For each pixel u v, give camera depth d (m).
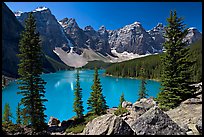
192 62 28.20
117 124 12.29
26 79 31.55
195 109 19.64
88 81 145.12
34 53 31.73
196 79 60.66
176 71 27.56
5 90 100.56
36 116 32.16
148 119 12.63
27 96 32.16
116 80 144.25
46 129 31.03
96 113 46.25
